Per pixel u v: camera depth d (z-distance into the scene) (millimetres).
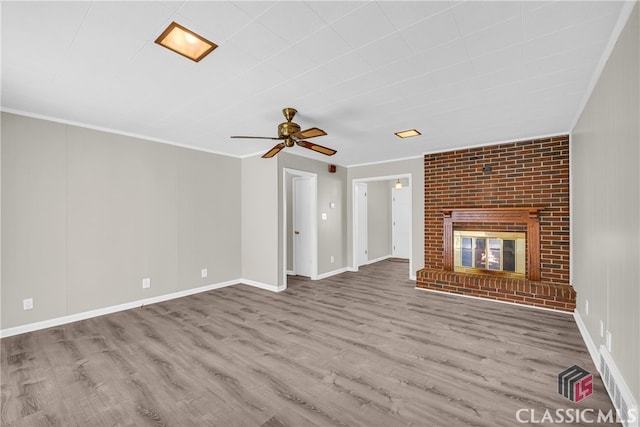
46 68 2260
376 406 1939
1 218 3041
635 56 1552
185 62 2176
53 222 3363
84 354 2682
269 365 2477
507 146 4309
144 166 4152
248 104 2967
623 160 1792
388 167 5898
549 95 2736
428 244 5066
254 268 5254
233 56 2092
